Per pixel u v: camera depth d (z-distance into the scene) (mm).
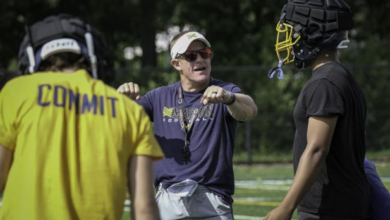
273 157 47750
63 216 7453
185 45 12820
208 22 60312
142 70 44219
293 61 11430
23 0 57094
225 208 12445
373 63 54000
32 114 7633
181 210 12352
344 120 10555
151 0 60188
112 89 8117
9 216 7539
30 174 7488
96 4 60719
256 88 50250
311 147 10336
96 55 8234
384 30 61688
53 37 8117
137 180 7738
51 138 7613
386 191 11484
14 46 59562
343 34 11031
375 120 48781
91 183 7562
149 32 60344
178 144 12609
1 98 7801
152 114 13180
